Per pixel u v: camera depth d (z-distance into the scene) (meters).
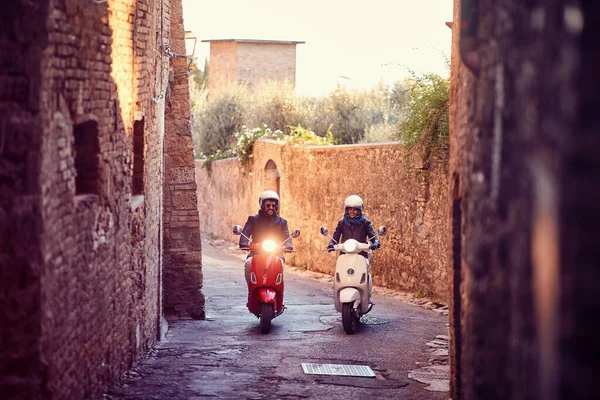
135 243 9.84
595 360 3.23
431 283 18.09
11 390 5.80
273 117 37.66
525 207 3.96
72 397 6.64
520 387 4.08
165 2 13.60
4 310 5.77
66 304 6.45
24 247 5.77
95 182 7.66
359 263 13.17
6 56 5.75
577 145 3.22
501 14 4.66
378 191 20.72
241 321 14.84
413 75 17.67
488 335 5.12
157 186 12.18
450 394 8.40
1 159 5.73
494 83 4.89
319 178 24.39
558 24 3.41
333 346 11.77
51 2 5.95
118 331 8.74
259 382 9.26
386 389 9.13
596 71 3.20
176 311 15.51
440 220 17.67
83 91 7.04
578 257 3.24
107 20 8.00
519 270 4.11
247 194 32.53
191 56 16.06
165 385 8.77
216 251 33.12
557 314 3.34
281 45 54.34
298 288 20.14
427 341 12.31
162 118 13.12
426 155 18.03
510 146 4.36
